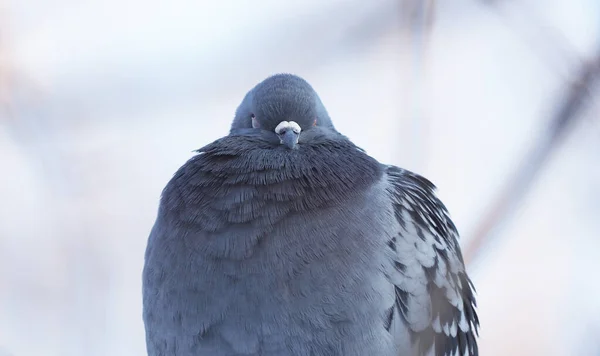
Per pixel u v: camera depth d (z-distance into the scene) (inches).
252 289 383.6
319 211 394.9
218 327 390.0
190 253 394.6
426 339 422.6
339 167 417.7
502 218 369.7
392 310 403.5
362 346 389.7
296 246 386.3
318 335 384.5
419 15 368.8
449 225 485.4
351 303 385.1
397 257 410.3
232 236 390.0
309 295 382.3
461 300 462.6
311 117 456.1
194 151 435.5
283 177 406.3
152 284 410.6
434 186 494.9
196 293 390.9
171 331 403.5
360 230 398.0
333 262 385.7
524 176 362.9
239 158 419.8
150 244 422.0
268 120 449.7
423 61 379.6
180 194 416.5
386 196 427.2
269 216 393.1
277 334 384.8
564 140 344.5
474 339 487.8
